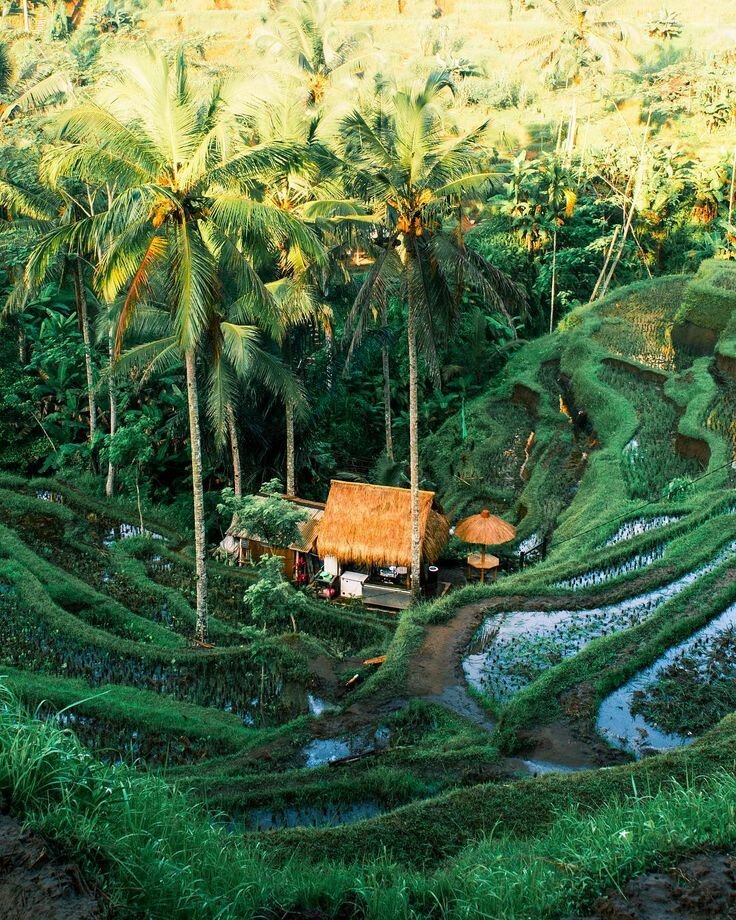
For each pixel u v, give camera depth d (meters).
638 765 13.20
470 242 52.03
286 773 15.09
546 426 37.19
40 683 18.61
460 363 43.44
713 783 11.04
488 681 18.50
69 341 34.84
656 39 74.19
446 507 33.31
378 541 26.08
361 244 23.72
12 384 36.28
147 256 19.19
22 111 45.47
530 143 66.88
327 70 45.19
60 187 28.86
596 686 17.23
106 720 17.42
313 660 20.25
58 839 6.75
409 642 20.02
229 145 19.50
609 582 22.34
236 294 27.73
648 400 35.62
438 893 8.95
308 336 32.16
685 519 25.30
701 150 58.69
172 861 7.84
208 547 29.69
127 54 18.09
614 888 7.93
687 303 40.00
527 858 9.23
